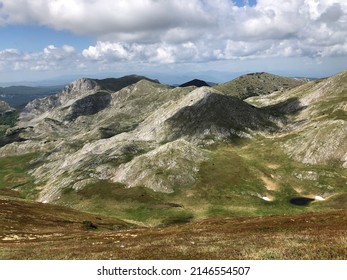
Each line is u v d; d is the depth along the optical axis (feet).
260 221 200.75
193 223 250.16
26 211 335.06
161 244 131.03
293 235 121.29
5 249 159.12
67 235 248.93
